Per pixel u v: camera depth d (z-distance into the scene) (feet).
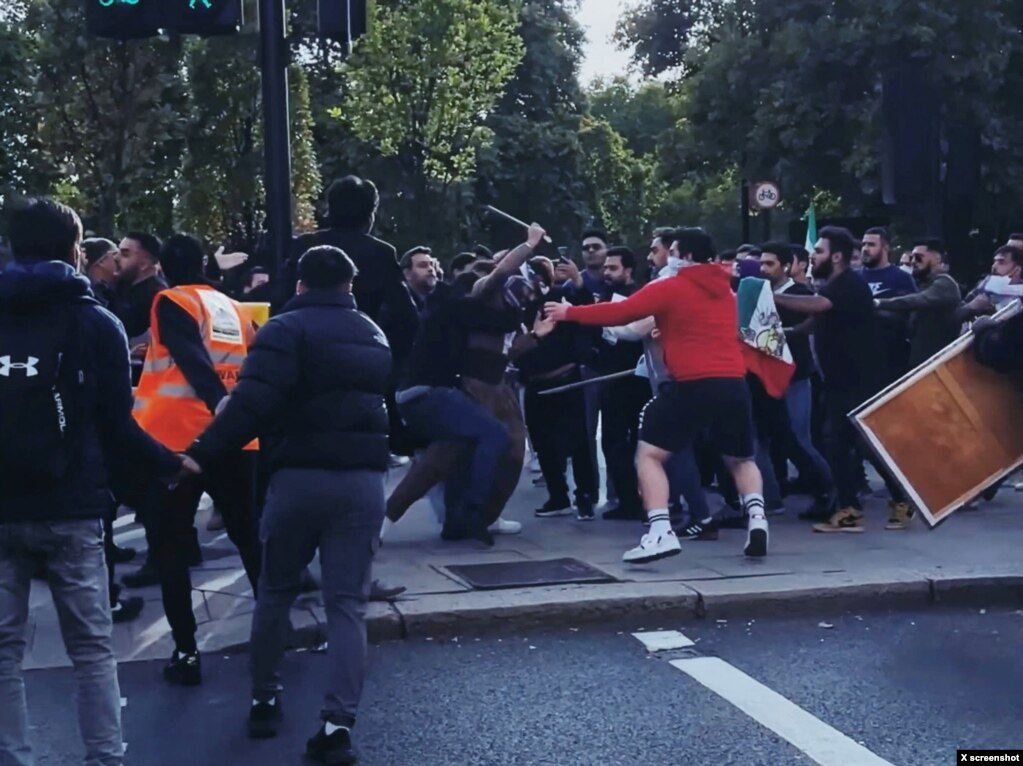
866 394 29.09
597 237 34.12
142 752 17.10
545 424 32.12
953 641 21.91
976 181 30.89
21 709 14.67
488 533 28.32
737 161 93.30
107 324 15.02
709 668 20.40
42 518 14.43
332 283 17.20
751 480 26.53
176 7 26.17
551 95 152.76
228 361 20.71
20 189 77.41
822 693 19.08
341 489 16.61
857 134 82.48
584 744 17.08
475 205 126.31
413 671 20.40
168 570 19.61
